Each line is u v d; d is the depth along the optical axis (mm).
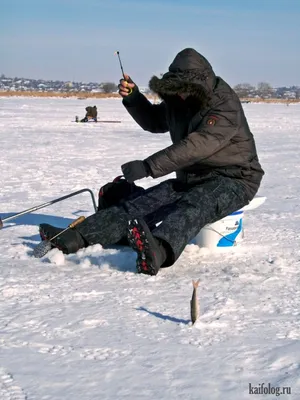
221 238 5680
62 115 35656
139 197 5758
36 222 7234
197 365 3131
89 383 2918
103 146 18188
